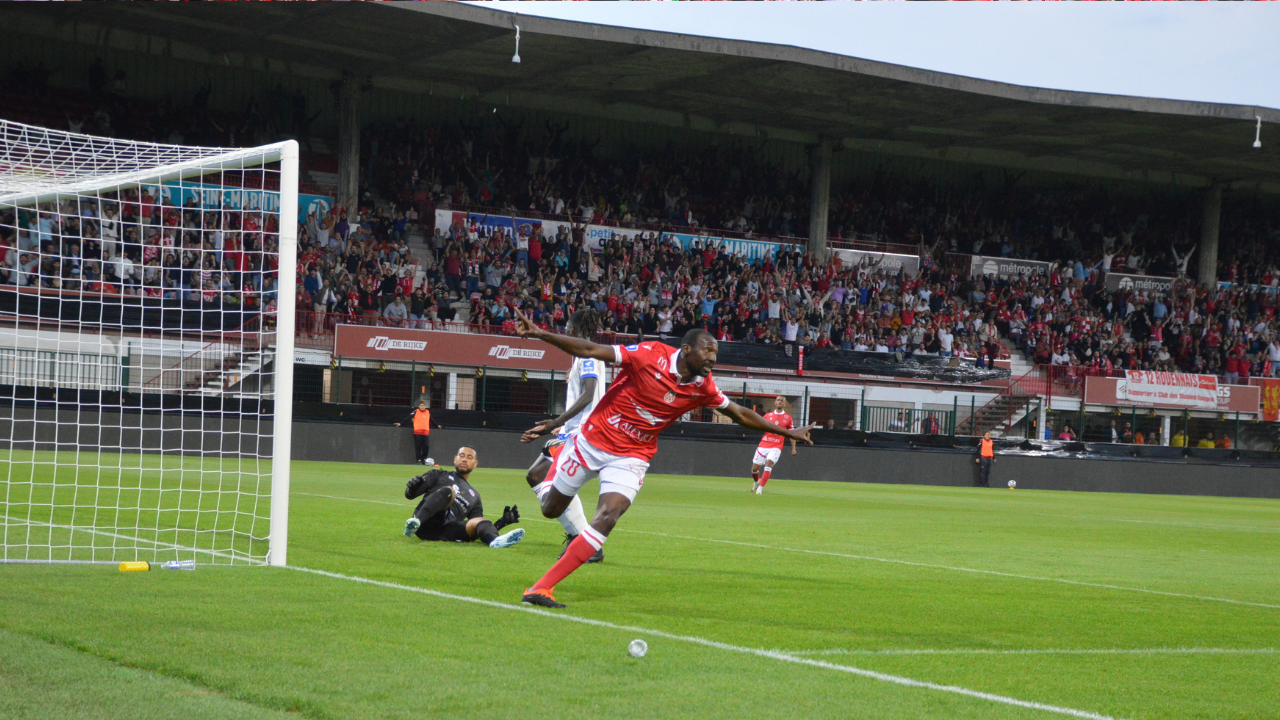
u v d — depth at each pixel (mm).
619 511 6105
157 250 24094
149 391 23125
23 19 29812
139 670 4180
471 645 4848
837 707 4047
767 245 37000
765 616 6109
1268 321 41031
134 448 22781
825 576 8141
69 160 9406
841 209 40438
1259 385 35312
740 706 3986
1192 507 23750
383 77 33938
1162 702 4453
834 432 29578
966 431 32875
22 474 15188
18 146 9172
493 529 8805
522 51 31062
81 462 18688
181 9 28703
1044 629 6168
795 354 31484
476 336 27719
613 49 30672
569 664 4543
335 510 11828
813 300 35250
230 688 3967
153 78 32562
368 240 30359
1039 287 39219
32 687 3857
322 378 26016
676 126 38188
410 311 29953
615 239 33719
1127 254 42344
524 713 3766
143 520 9797
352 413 25594
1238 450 32844
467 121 36781
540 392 28375
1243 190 44156
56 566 6801
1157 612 7109
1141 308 39344
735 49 30750
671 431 28156
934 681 4617
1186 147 39344
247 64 32500
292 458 24969
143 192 24047
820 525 13180
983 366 33406
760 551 9758
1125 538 13609
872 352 32312
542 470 8633
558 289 32000
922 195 41469
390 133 34156
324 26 29016
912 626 6031
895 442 30062
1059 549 11570
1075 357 37000
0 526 8805
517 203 35156
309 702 3803
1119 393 34062
